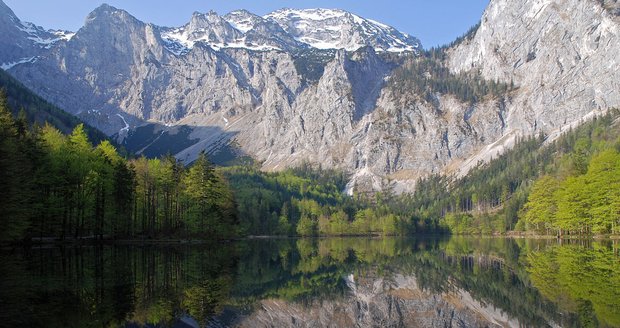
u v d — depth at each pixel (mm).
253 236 177375
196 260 59375
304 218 196375
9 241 65875
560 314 27359
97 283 37625
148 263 52719
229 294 36938
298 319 30141
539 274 44719
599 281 38500
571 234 107312
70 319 25734
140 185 90875
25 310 27391
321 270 55844
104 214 80500
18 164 57375
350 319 30312
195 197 92438
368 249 101000
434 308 32938
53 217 73562
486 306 32219
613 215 84562
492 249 88438
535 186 116125
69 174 73125
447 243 124625
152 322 26234
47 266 46375
